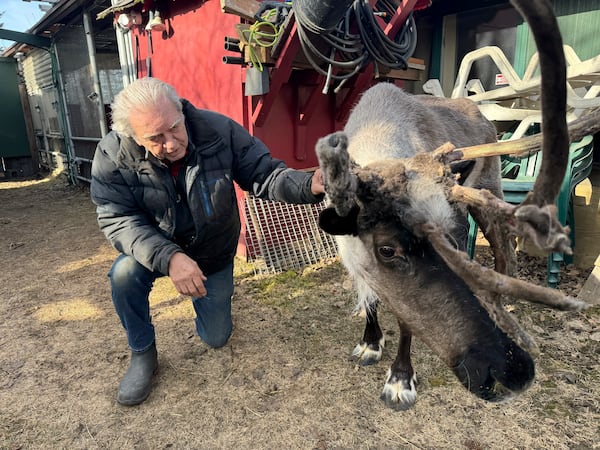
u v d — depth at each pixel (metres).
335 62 3.81
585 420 2.43
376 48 4.03
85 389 2.82
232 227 2.79
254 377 2.89
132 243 2.37
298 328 3.45
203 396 2.73
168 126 2.16
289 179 2.48
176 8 5.14
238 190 4.66
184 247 2.74
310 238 4.79
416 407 2.59
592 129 1.68
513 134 4.55
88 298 4.09
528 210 1.39
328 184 1.73
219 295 3.00
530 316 3.45
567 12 5.21
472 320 1.81
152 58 5.91
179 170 2.50
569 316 3.42
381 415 2.54
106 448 2.37
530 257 4.56
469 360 1.79
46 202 8.42
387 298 2.14
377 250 1.96
